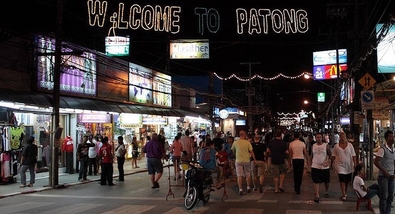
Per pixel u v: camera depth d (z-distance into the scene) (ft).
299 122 426.10
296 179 47.91
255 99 226.17
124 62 92.53
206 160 46.52
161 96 112.16
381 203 32.63
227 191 50.65
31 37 64.03
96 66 81.56
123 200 44.55
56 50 58.03
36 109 62.59
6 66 60.29
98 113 76.69
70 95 72.90
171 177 68.85
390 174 32.22
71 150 71.77
